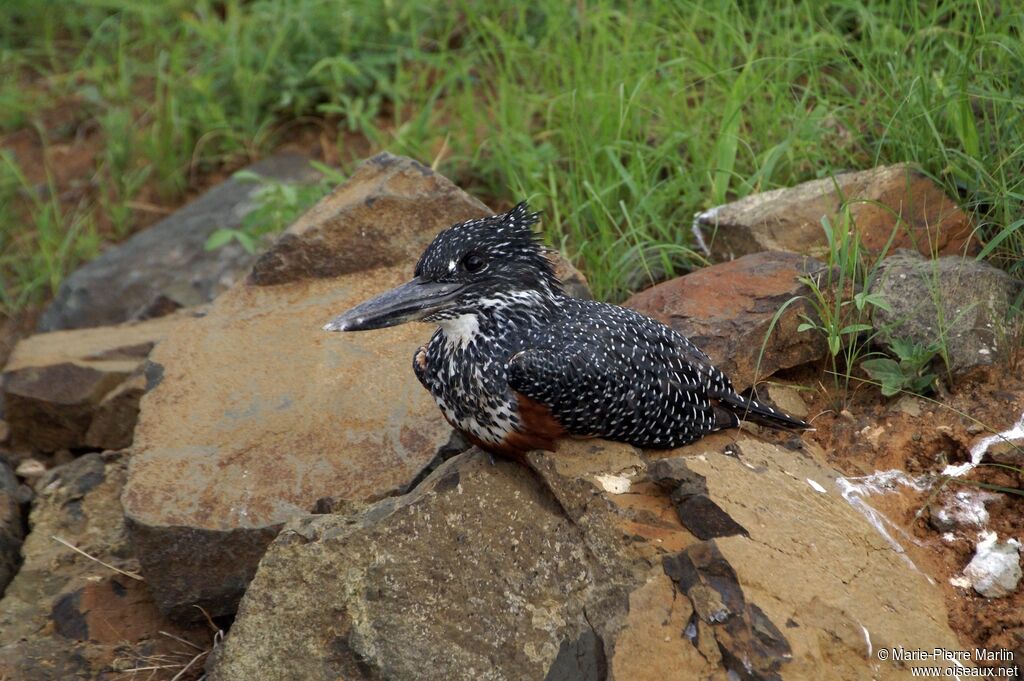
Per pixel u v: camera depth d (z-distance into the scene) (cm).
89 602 760
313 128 1314
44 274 1233
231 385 800
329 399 780
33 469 933
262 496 721
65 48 1564
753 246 888
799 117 990
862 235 863
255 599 624
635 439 665
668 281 845
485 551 623
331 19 1295
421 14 1297
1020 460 689
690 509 614
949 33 1004
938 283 783
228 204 1211
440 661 588
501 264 656
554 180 998
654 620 574
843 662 564
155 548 712
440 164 1120
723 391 702
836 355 791
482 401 645
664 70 1080
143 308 1102
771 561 585
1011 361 761
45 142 1414
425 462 726
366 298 856
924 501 688
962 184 887
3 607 768
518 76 1207
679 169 966
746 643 555
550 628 593
